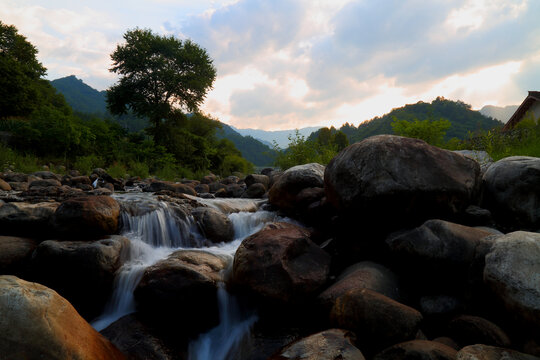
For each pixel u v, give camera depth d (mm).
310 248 4172
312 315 3572
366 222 4309
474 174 4309
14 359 1958
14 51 39750
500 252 2656
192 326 3725
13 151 15117
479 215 4250
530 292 2342
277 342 3283
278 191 6906
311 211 5762
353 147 4496
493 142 8836
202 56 31516
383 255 4160
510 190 4418
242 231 6484
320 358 2498
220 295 3861
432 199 3922
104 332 3334
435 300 3260
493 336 2557
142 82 28500
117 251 4254
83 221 4551
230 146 50469
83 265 3895
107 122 27188
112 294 4004
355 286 3369
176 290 3625
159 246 5434
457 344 2723
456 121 108562
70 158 17688
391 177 3916
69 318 2418
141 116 30125
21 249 4180
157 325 3584
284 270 3660
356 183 4145
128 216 5438
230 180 14125
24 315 2100
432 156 4137
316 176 6605
